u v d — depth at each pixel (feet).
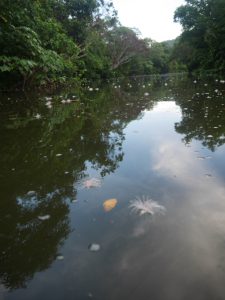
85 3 55.42
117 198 4.89
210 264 3.19
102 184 5.50
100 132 10.16
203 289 2.86
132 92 30.32
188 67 108.47
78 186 5.45
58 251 3.55
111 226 4.05
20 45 21.61
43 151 7.81
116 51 103.40
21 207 4.72
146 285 2.94
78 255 3.46
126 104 18.86
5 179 5.88
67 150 7.88
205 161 6.42
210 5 88.38
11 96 22.74
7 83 24.66
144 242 3.64
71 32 53.93
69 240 3.76
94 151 7.75
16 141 8.95
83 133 10.02
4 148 8.20
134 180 5.63
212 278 2.99
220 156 6.66
